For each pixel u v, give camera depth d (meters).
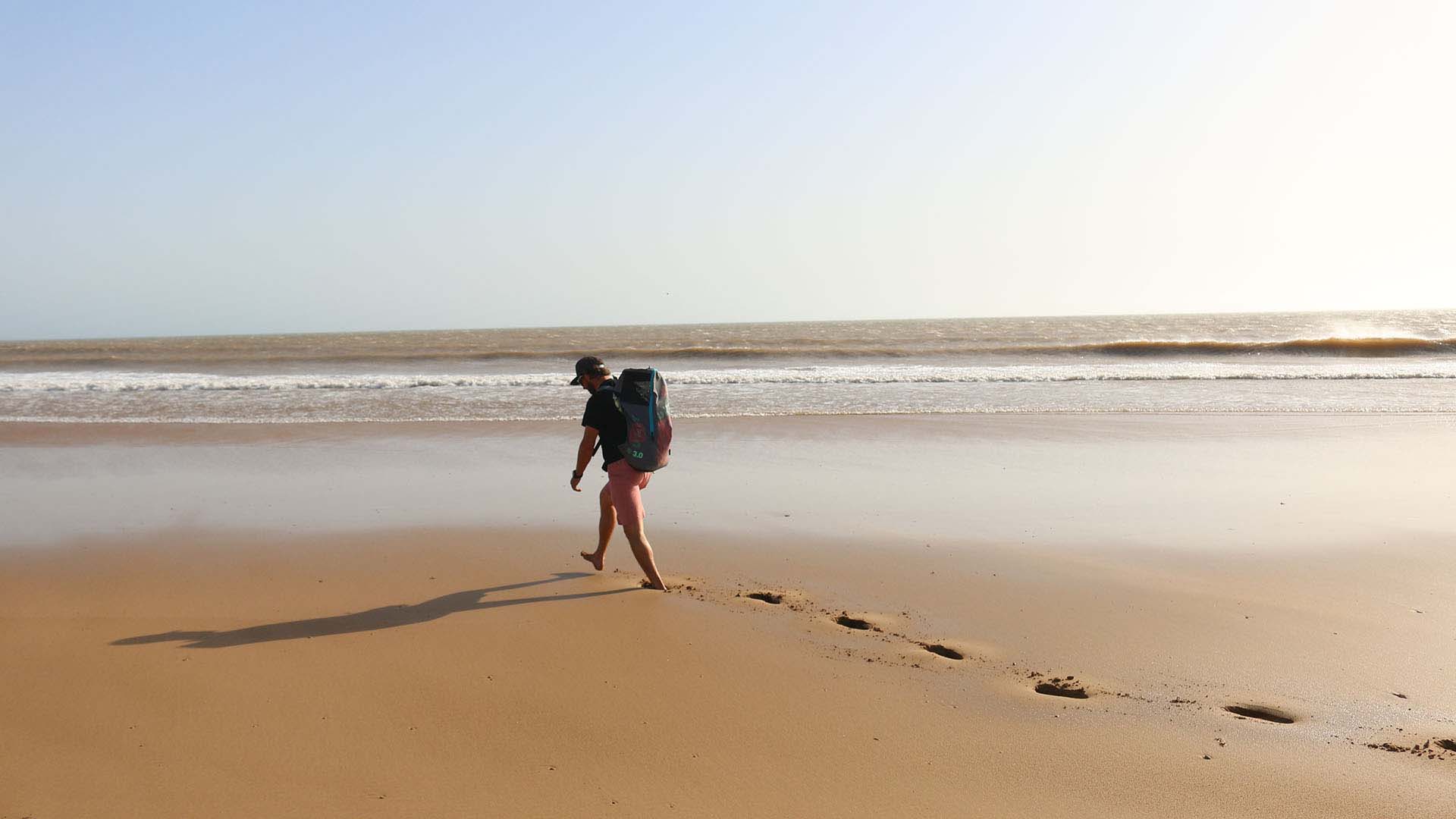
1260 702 3.97
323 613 5.14
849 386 20.00
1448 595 5.41
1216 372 21.92
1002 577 5.93
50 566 6.21
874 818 2.99
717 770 3.32
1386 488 8.72
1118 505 8.09
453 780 3.24
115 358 40.41
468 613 5.14
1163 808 3.06
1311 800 3.10
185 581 5.82
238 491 8.94
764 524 7.44
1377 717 3.80
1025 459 10.59
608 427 5.51
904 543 6.81
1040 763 3.39
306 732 3.61
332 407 16.95
